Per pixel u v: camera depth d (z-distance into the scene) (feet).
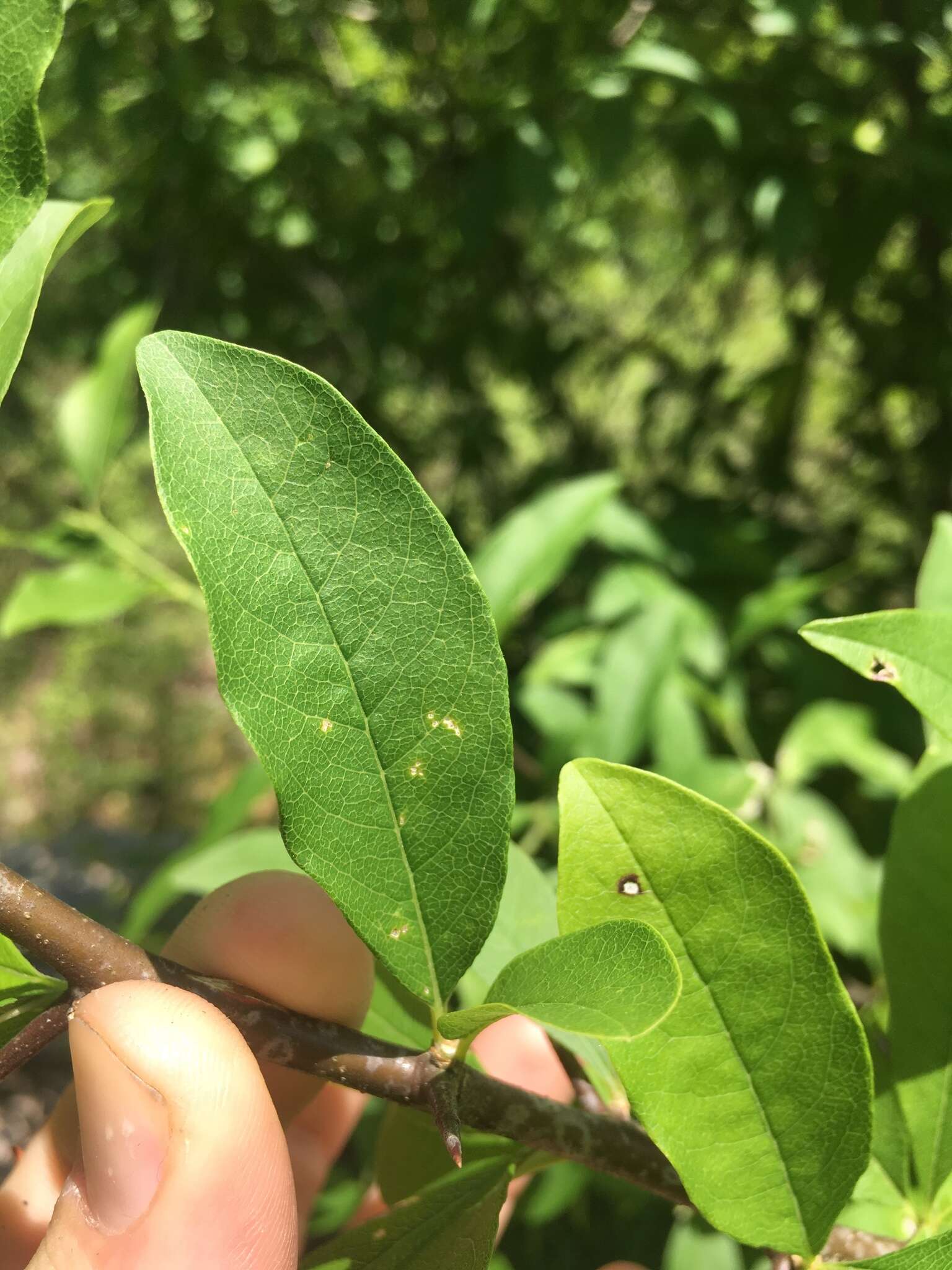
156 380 0.34
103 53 1.68
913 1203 0.46
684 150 1.38
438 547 0.36
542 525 0.89
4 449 4.20
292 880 0.56
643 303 2.40
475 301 1.84
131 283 2.04
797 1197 0.38
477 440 1.86
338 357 1.97
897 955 0.46
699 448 1.65
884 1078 0.47
